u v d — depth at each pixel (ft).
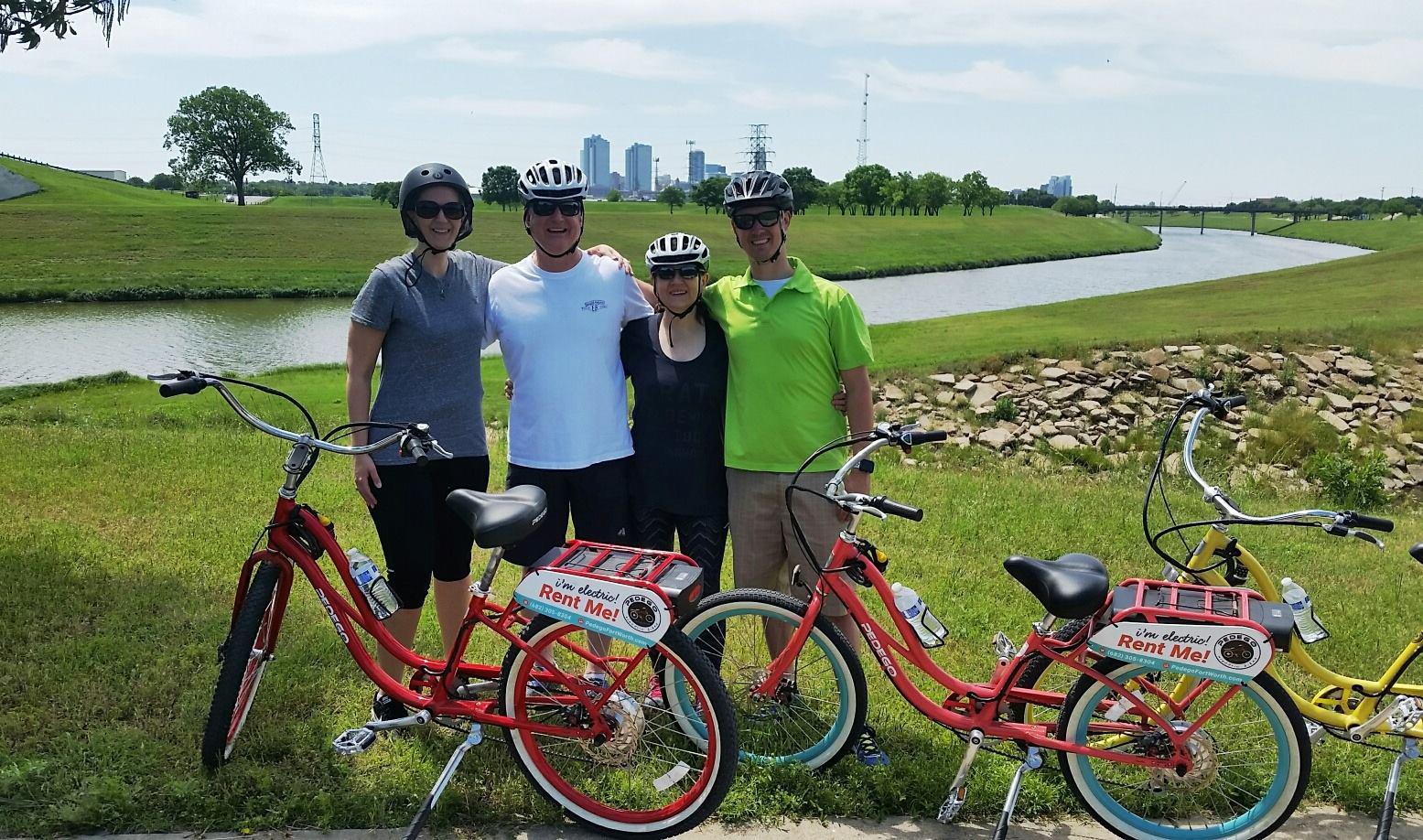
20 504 23.11
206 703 13.34
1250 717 12.65
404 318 12.57
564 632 11.35
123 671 14.34
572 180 12.62
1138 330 62.69
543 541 13.35
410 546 12.91
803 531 12.97
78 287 134.31
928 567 20.44
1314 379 53.01
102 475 26.04
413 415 12.68
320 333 100.68
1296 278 93.09
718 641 12.76
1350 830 11.68
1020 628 17.34
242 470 26.96
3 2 16.90
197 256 165.27
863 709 12.11
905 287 167.32
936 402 51.55
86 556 19.19
